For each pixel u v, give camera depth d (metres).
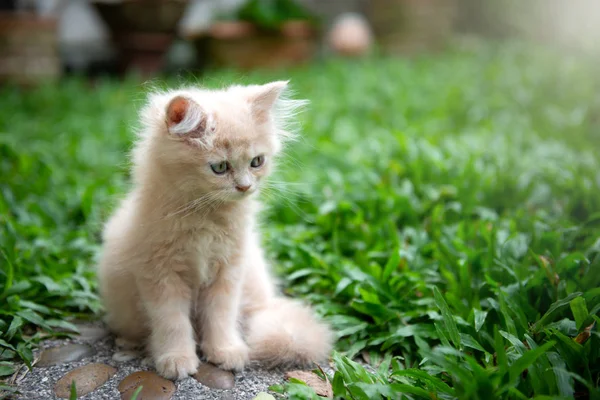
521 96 1.64
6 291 0.81
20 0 2.11
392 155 1.15
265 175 0.79
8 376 0.76
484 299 0.81
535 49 2.39
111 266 0.79
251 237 0.81
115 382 0.75
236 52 2.19
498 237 0.89
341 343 0.81
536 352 0.68
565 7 2.65
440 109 1.55
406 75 1.93
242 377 0.77
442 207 0.98
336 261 0.91
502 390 0.68
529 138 1.30
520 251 0.86
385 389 0.70
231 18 2.28
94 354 0.79
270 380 0.76
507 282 0.82
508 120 1.47
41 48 1.87
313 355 0.78
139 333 0.80
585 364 0.71
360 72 1.98
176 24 2.15
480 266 0.84
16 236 0.93
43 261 0.90
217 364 0.77
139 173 0.78
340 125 1.42
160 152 0.75
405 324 0.81
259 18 2.19
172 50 2.35
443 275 0.86
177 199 0.76
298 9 2.34
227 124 0.74
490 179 1.03
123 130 1.35
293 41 2.26
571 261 0.81
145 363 0.78
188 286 0.78
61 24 2.22
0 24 1.78
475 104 1.59
